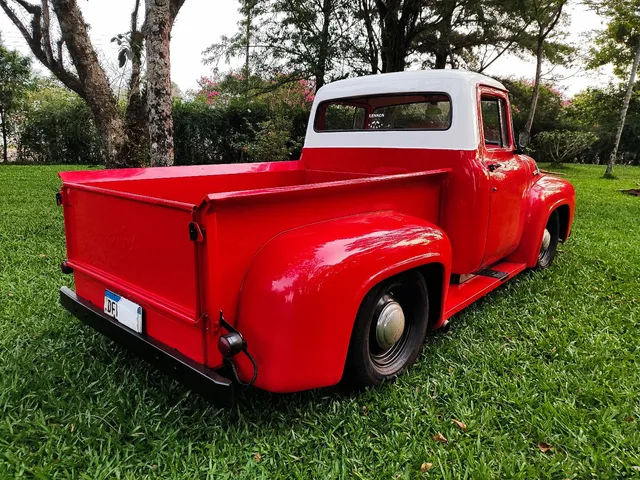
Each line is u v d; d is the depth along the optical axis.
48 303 3.63
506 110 3.86
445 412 2.46
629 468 2.05
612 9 13.73
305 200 2.26
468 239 3.33
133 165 7.32
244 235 2.04
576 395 2.60
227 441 2.17
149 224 2.17
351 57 11.14
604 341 3.24
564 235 5.22
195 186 3.44
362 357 2.43
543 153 19.86
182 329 2.12
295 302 2.00
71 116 17.30
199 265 1.94
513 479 1.99
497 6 11.10
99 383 2.60
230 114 15.14
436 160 3.38
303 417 2.36
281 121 12.47
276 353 2.02
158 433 2.20
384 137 3.65
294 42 11.66
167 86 5.96
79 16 6.53
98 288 2.69
